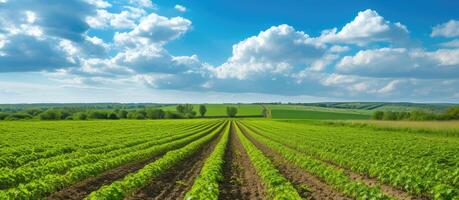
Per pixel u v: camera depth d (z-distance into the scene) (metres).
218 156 32.56
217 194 18.34
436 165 27.56
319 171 25.05
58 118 152.12
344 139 54.66
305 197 19.70
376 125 88.44
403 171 22.20
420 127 76.00
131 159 31.56
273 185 20.30
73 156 31.88
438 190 18.08
